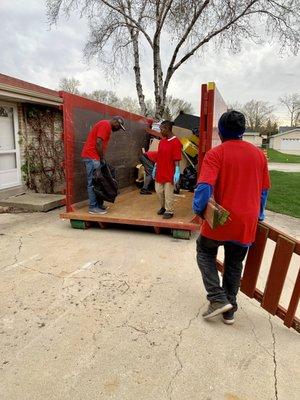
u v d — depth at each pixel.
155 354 2.46
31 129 8.67
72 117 5.69
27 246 4.75
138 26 14.61
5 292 3.35
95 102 6.51
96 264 4.11
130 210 6.08
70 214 5.61
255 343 2.63
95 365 2.33
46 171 9.23
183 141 8.63
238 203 2.51
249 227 2.55
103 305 3.13
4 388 2.11
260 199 2.68
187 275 3.85
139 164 9.28
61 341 2.58
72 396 2.06
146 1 13.97
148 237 5.29
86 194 6.38
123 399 2.05
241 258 2.76
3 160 7.93
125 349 2.51
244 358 2.45
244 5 14.07
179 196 7.66
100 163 5.54
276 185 13.82
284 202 9.67
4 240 5.01
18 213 6.95
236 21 14.46
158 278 3.75
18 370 2.26
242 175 2.51
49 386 2.13
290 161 35.28
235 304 2.86
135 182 9.02
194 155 8.55
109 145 7.36
